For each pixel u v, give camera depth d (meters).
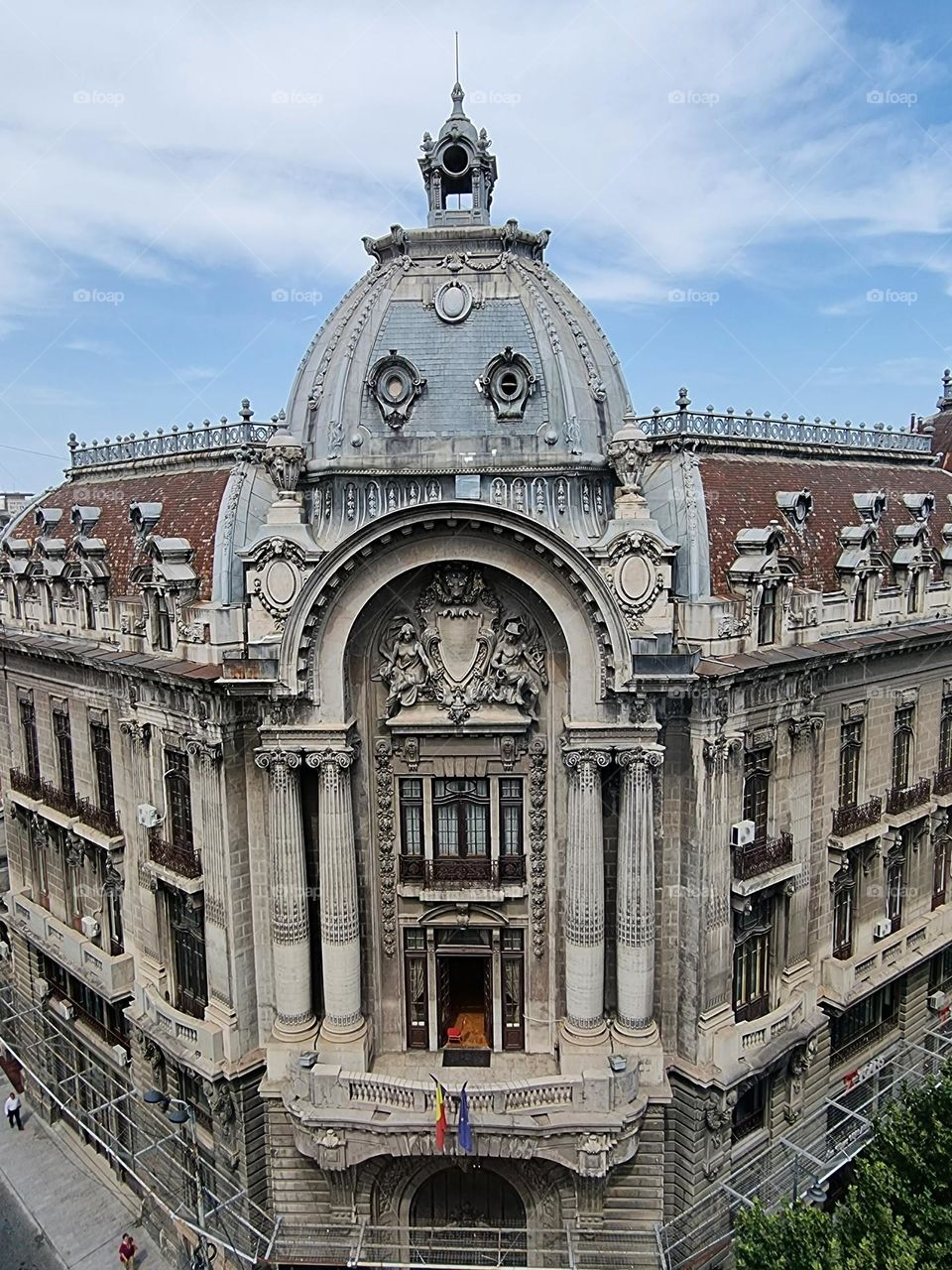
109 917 42.28
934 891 45.72
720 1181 33.69
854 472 45.88
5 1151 45.41
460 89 39.41
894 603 40.22
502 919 34.25
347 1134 31.41
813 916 38.12
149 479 43.66
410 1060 35.00
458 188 40.00
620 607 30.58
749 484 38.16
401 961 35.25
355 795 33.75
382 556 31.50
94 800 42.09
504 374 34.41
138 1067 40.12
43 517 48.00
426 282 36.59
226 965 33.75
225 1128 34.38
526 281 36.38
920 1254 25.66
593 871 32.16
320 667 32.03
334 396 35.28
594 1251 33.31
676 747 32.59
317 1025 34.28
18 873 50.59
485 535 31.19
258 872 33.97
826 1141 36.59
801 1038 35.25
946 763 45.41
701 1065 32.81
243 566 33.53
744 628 32.62
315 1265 34.06
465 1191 35.06
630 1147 31.72
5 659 48.00
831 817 38.47
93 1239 39.03
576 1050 32.53
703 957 32.53
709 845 32.09
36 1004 49.16
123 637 37.38
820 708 36.94
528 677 33.12
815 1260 24.47
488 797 34.25
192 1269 35.53
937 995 45.09
